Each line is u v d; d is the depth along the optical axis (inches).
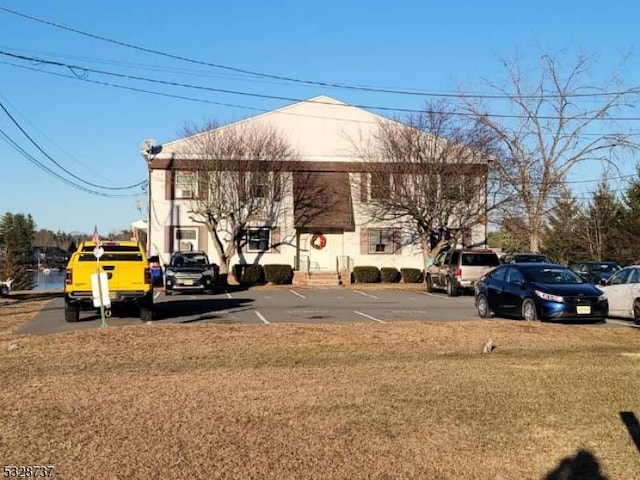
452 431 283.1
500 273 753.6
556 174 1314.0
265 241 1561.3
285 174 1556.3
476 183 1401.3
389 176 1448.1
